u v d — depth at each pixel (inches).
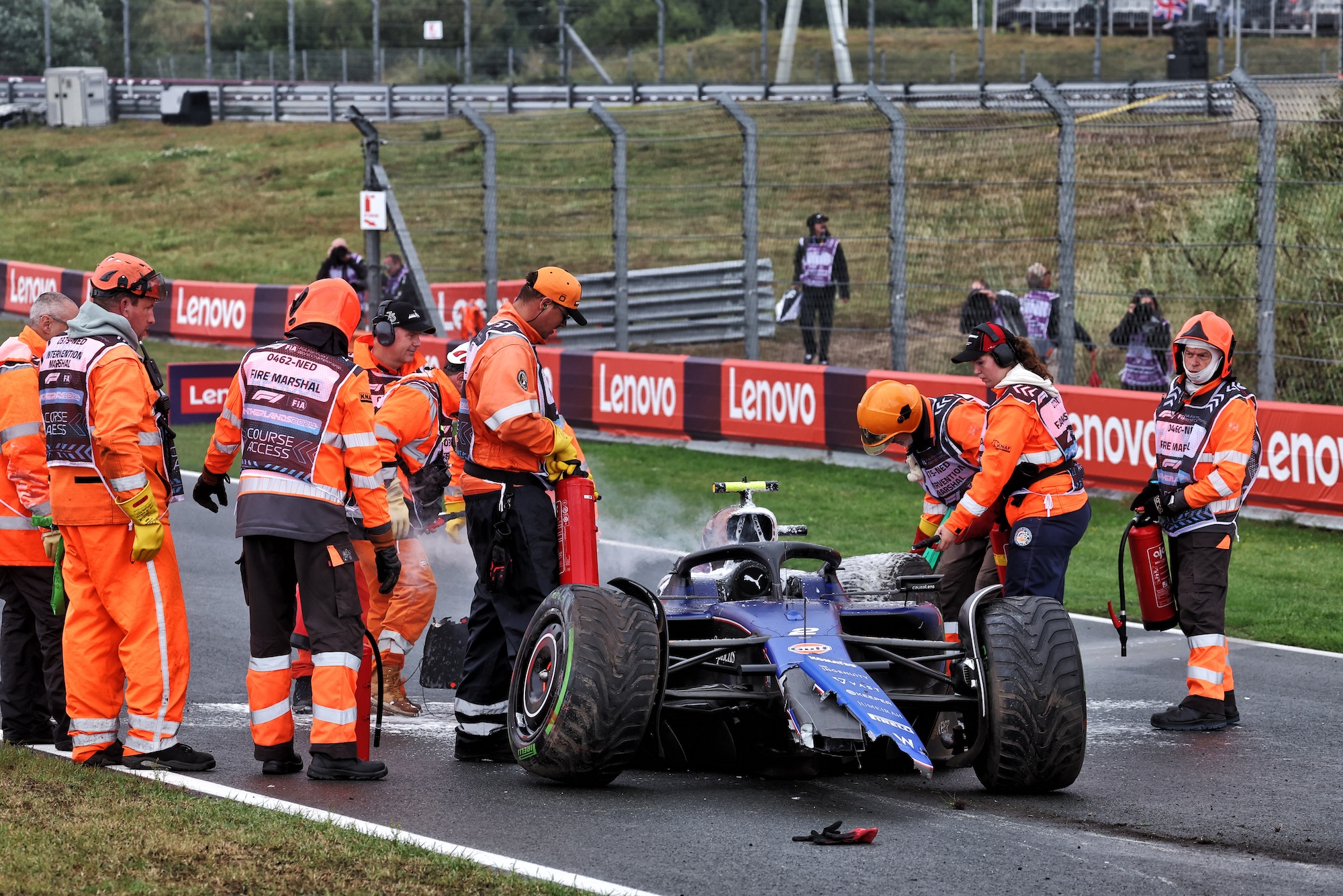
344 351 437.7
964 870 349.4
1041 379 508.1
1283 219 1097.4
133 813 371.2
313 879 322.0
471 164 2431.1
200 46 4347.9
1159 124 1005.8
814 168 1836.9
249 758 460.1
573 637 406.6
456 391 604.7
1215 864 361.1
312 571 426.6
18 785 400.5
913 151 1435.8
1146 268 1162.0
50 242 2566.4
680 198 1980.8
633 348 1662.2
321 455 426.9
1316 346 1049.5
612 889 325.4
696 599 489.4
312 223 2689.5
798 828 386.0
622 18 4404.5
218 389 1323.8
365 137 1363.2
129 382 420.8
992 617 428.1
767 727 455.5
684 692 425.7
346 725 430.3
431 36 4069.9
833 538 871.7
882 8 4960.6
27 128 3782.0
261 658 432.8
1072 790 441.1
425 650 524.4
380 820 383.9
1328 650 657.0
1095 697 581.9
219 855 336.8
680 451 1194.0
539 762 412.2
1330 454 894.4
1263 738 512.7
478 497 470.3
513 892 317.4
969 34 4569.4
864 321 1353.3
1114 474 986.1
